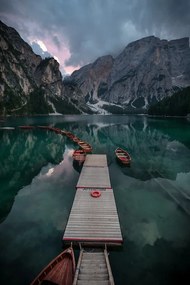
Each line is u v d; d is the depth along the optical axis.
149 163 38.47
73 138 61.62
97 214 18.61
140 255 15.13
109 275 11.59
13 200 23.78
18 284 12.79
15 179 30.56
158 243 16.41
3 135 68.94
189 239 16.97
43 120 141.38
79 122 131.62
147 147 53.28
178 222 19.41
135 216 20.36
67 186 27.84
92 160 37.78
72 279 11.80
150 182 29.25
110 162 39.09
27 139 63.16
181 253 15.37
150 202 23.25
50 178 30.94
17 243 16.31
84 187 24.84
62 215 20.47
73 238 15.32
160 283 12.92
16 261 14.52
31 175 32.28
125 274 13.54
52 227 18.45
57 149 50.66
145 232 17.80
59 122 128.50
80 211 19.11
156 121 130.12
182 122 116.56
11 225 18.80
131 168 35.56
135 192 25.89
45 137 66.75
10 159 41.53
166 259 14.76
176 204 22.94
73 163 38.75
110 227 16.75
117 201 23.52
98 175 29.42
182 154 45.38
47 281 11.65
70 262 13.07
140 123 119.69
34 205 22.59
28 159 41.56
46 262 14.45
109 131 85.19
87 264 12.98
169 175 32.19
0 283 12.80
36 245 16.09
